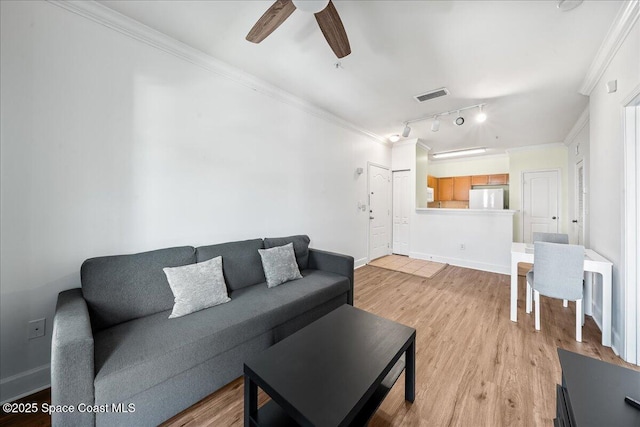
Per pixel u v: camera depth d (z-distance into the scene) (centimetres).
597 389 92
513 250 265
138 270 172
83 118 172
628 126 186
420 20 181
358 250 454
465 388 159
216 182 243
